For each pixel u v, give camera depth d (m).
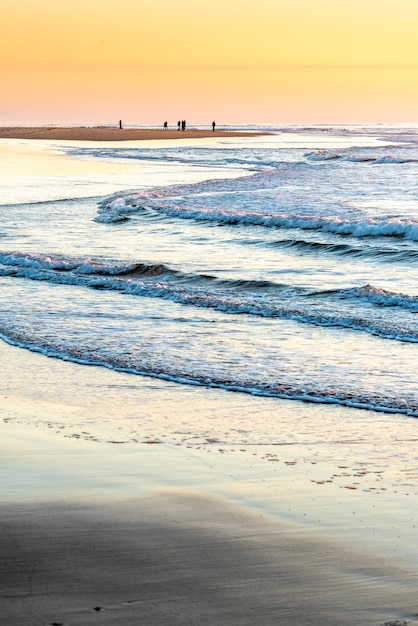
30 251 21.58
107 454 7.47
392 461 7.38
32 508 6.06
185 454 7.52
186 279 17.88
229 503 6.23
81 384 10.22
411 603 4.65
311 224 25.28
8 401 9.48
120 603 4.61
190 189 37.16
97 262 19.42
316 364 11.11
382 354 11.63
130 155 66.50
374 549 5.39
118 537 5.52
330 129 165.62
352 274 18.47
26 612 4.51
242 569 5.05
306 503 6.26
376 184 38.31
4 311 14.77
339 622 4.45
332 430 8.38
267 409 9.16
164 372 10.72
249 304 14.94
